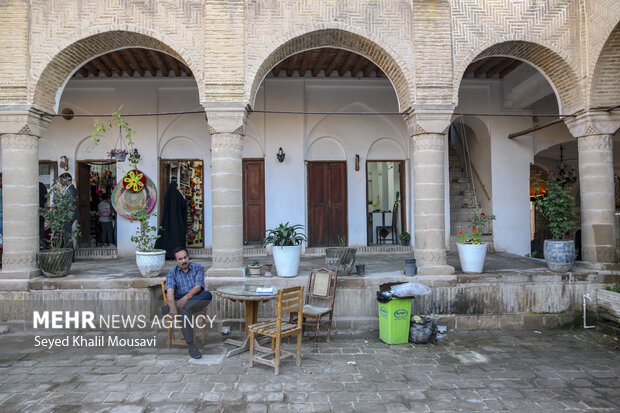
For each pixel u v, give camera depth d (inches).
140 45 249.6
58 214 248.1
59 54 235.0
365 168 362.6
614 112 248.7
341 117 361.7
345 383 162.9
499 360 188.7
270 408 142.8
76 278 236.7
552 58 255.1
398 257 332.2
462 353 197.6
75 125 346.9
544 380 166.6
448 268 238.7
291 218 352.8
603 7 234.5
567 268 249.3
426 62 239.0
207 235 353.7
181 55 234.1
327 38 248.5
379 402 147.4
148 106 347.9
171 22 234.5
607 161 252.7
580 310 243.4
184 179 371.2
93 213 377.4
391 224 409.4
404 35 240.7
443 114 239.6
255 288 201.0
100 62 309.6
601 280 245.3
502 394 153.9
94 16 233.3
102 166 378.3
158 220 348.2
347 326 231.0
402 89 249.8
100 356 190.4
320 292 221.6
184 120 352.5
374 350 201.2
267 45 235.3
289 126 353.4
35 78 232.7
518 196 365.7
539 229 488.7
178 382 162.7
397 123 365.1
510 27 245.1
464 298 237.6
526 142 366.6
